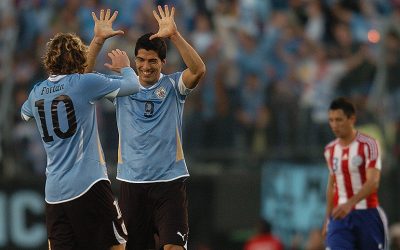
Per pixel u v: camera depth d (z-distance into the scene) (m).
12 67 59.69
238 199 54.41
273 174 54.66
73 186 29.59
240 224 54.34
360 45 59.47
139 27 60.75
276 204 54.50
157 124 32.00
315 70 58.88
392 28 59.53
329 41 61.44
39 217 54.38
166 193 32.03
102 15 31.23
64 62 29.77
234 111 56.69
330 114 39.44
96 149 29.89
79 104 29.48
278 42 60.56
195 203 54.44
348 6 62.31
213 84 57.09
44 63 30.17
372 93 56.81
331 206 40.06
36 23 62.97
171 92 32.12
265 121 56.19
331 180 40.00
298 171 54.59
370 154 39.00
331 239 39.66
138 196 32.28
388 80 56.94
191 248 54.28
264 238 52.53
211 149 56.09
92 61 31.14
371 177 38.59
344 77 57.81
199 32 60.78
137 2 61.47
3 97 57.19
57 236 30.23
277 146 55.91
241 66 58.59
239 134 56.22
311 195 54.31
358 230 39.31
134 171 32.16
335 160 39.59
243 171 54.59
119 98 32.34
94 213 29.92
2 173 55.22
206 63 57.97
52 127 29.66
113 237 30.39
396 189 54.19
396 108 56.34
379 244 39.38
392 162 54.47
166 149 32.06
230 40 60.22
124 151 32.41
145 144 32.03
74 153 29.59
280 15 62.06
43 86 29.94
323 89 57.56
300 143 55.72
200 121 56.22
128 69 30.28
